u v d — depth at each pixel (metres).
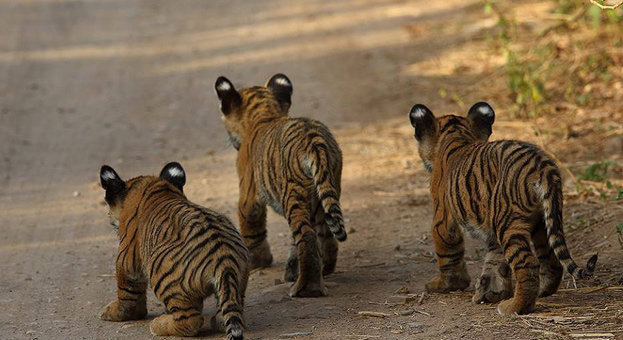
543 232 9.88
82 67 25.58
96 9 31.92
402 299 10.54
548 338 8.80
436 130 10.96
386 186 16.11
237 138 12.58
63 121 21.34
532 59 21.47
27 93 23.45
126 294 10.59
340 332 9.61
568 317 9.33
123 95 23.16
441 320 9.69
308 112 21.00
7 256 13.70
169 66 25.38
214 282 9.27
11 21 30.55
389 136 18.97
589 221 12.68
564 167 15.23
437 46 24.97
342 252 13.00
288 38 27.41
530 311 9.49
